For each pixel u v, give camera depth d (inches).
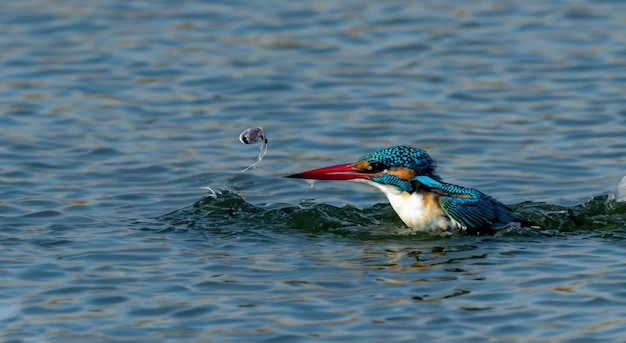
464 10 1043.9
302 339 425.7
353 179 577.6
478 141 727.7
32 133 745.6
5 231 560.1
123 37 969.5
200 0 1079.0
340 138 741.3
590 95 820.6
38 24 1002.1
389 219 589.6
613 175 655.1
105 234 556.1
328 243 547.5
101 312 454.9
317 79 867.4
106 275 496.4
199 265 510.0
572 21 1007.0
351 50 938.1
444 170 672.4
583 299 460.1
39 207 601.3
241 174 668.7
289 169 680.4
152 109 802.2
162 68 893.8
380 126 761.6
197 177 662.5
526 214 578.2
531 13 1032.8
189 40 964.0
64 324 444.5
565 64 893.8
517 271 497.7
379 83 856.9
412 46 944.9
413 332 430.6
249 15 1033.5
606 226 565.9
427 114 785.6
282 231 566.3
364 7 1055.0
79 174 666.2
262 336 429.1
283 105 810.8
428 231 567.8
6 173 664.4
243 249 535.5
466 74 874.1
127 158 698.2
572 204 605.3
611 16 1019.9
